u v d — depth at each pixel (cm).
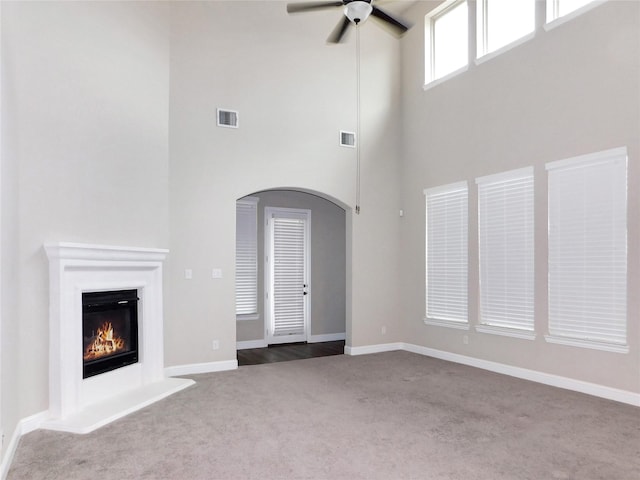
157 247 493
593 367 429
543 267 475
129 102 453
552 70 472
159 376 478
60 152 369
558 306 461
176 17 532
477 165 558
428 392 439
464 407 391
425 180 638
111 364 420
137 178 463
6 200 291
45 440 321
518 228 507
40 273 349
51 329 355
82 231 391
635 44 401
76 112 386
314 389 452
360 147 653
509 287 515
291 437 324
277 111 592
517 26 530
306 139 611
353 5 399
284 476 264
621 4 411
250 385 470
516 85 511
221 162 554
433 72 647
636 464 279
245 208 714
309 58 617
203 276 538
